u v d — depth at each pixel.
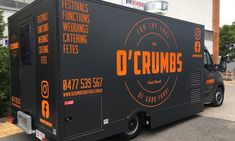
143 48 5.37
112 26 4.70
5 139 5.68
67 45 4.01
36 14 4.45
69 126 4.07
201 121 7.03
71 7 4.05
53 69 3.99
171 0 18.12
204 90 8.05
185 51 6.65
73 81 4.11
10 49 5.80
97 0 4.43
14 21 5.47
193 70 6.99
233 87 17.23
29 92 4.89
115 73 4.79
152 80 5.62
